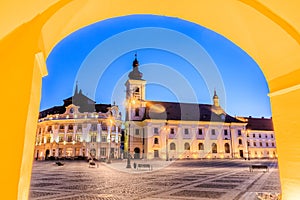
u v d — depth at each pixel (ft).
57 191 38.01
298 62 15.17
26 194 11.93
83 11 14.78
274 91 17.37
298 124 15.43
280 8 13.26
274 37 15.31
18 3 10.06
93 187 42.65
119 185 45.55
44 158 200.75
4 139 10.16
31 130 12.01
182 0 15.88
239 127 210.38
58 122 210.59
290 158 15.96
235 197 31.73
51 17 12.22
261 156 238.68
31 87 11.00
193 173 73.20
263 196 31.37
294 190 15.51
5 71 10.73
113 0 15.31
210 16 17.07
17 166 10.07
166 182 50.11
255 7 13.93
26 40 11.35
